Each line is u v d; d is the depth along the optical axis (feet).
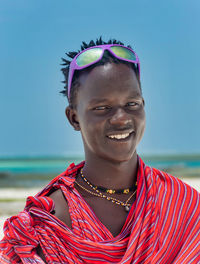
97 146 8.04
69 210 8.21
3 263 8.24
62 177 8.73
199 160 212.02
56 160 246.88
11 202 47.52
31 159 266.16
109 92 7.84
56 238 7.88
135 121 8.04
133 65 8.34
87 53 8.13
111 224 8.18
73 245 7.74
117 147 7.90
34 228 8.09
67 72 9.12
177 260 8.18
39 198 8.28
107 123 7.88
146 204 8.18
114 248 7.70
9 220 8.27
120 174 8.37
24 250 7.88
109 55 8.08
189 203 8.69
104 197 8.38
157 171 8.97
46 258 7.77
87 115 8.02
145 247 7.85
